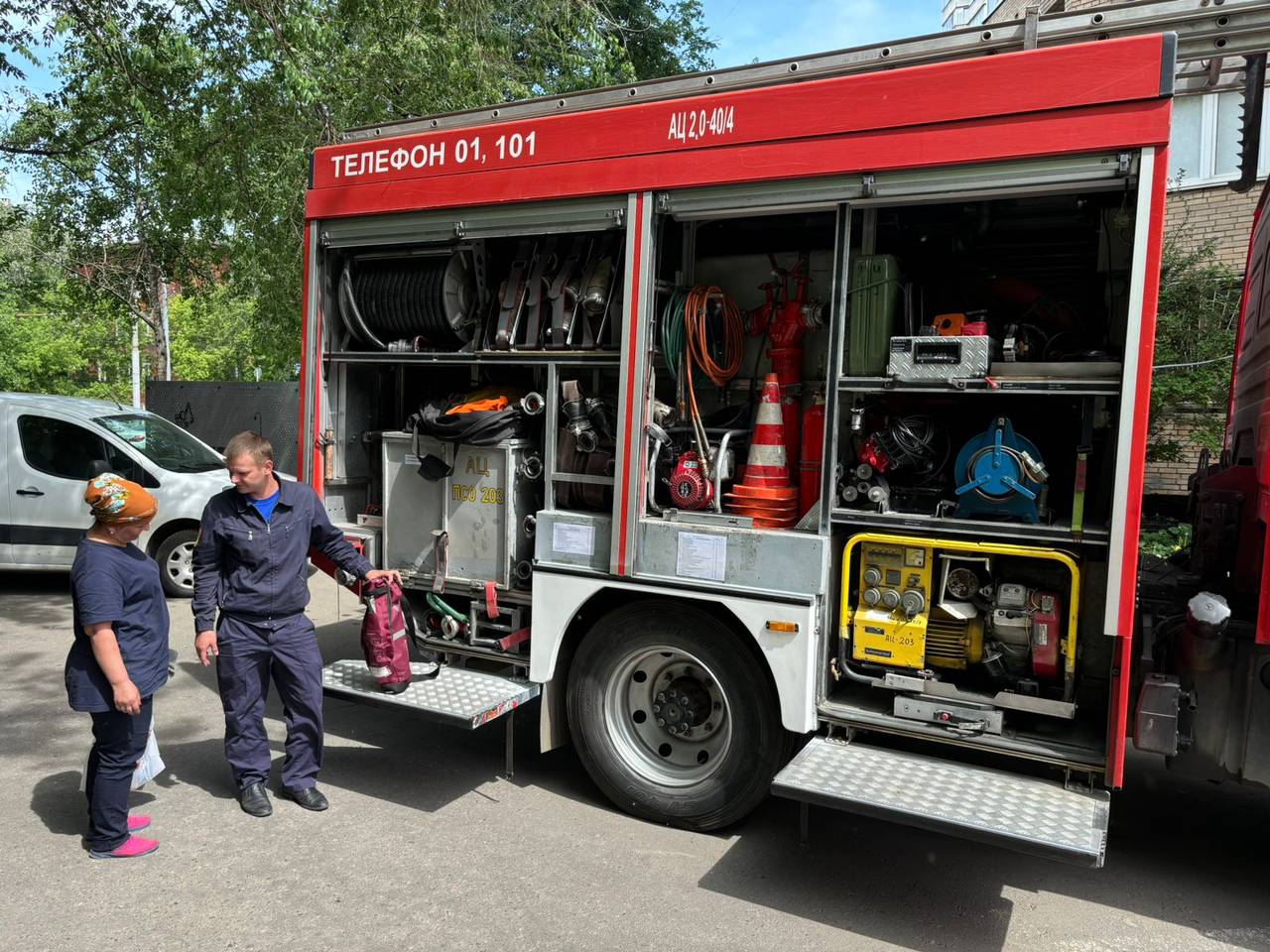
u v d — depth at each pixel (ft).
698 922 10.53
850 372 11.84
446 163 14.24
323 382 16.10
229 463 12.51
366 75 33.55
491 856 12.06
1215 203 30.48
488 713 13.21
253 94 32.78
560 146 13.21
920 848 12.65
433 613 15.48
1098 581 10.78
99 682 11.45
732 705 12.33
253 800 13.24
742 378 14.80
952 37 11.46
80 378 112.27
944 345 10.90
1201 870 12.16
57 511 26.76
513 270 14.70
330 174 15.46
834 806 10.17
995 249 13.85
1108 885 11.70
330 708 18.58
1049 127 9.97
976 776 10.73
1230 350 27.20
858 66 11.97
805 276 13.93
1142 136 9.52
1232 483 11.59
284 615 13.20
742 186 11.89
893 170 10.85
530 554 14.57
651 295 12.61
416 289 15.29
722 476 12.81
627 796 13.23
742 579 11.97
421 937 10.14
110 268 45.57
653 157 12.44
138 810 13.32
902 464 11.73
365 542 15.88
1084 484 10.35
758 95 11.71
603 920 10.53
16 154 38.52
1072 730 11.04
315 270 15.79
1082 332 13.33
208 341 108.06
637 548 12.76
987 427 12.09
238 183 36.22
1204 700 10.39
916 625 11.47
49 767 14.94
